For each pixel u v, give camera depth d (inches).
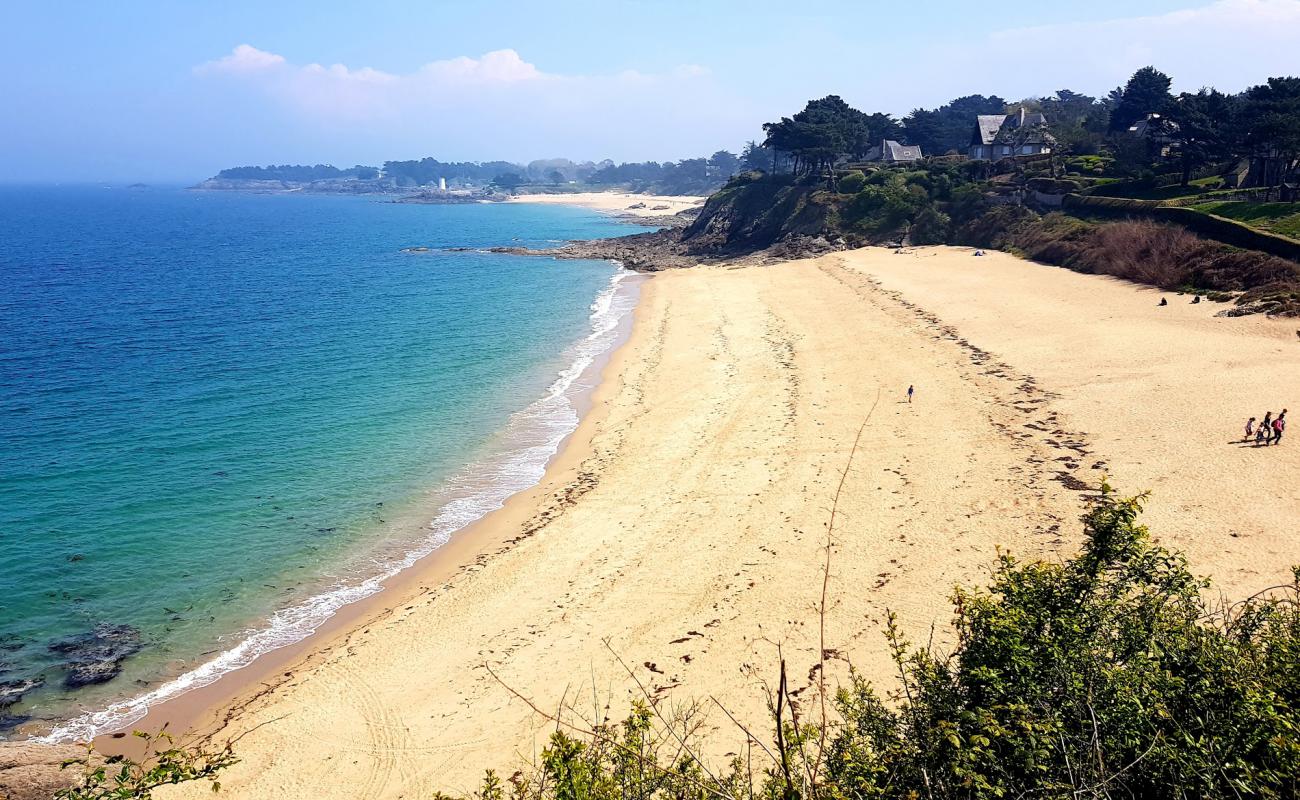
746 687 885.2
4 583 1160.8
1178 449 1362.0
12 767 805.2
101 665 1003.3
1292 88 3575.3
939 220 4005.9
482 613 1083.3
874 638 945.5
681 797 337.7
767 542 1190.9
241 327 2810.0
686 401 1855.3
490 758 825.5
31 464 1566.2
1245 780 332.8
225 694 958.4
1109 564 446.9
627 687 908.0
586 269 4296.3
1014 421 1556.3
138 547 1267.2
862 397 1765.5
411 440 1711.4
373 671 980.6
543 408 1900.8
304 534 1318.9
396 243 6028.5
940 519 1209.4
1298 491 1193.4
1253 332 1959.9
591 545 1237.1
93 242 6127.0
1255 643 437.1
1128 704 366.3
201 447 1665.8
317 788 807.1
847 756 353.1
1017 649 394.6
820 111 5290.4
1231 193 3132.4
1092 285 2696.9
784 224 4603.8
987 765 336.5
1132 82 4997.5
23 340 2593.5
